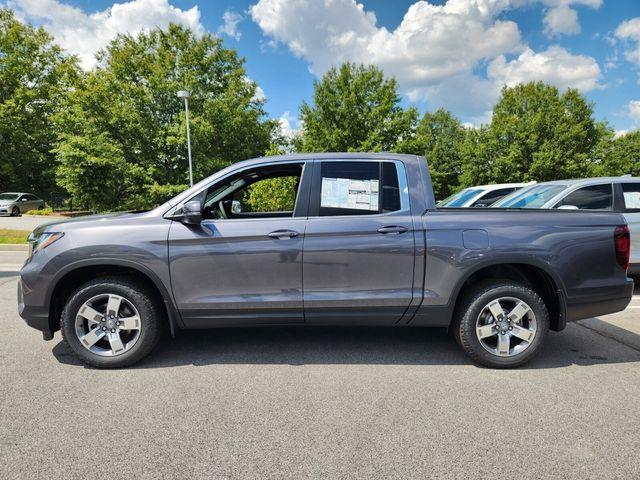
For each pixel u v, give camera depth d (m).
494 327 3.60
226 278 3.52
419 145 28.23
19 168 34.84
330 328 4.71
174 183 27.67
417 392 3.17
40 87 35.66
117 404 2.96
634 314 5.40
